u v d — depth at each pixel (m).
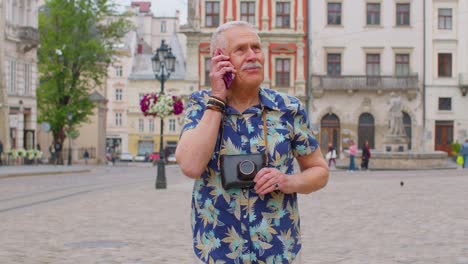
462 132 57.62
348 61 58.16
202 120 3.58
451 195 17.88
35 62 52.81
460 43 57.78
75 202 17.06
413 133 57.84
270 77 57.94
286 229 3.64
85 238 10.48
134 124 93.44
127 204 16.44
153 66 24.06
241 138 3.64
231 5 57.53
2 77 47.16
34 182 27.11
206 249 3.63
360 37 58.12
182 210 14.88
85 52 54.91
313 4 58.06
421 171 36.44
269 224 3.60
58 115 54.88
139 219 13.08
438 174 31.05
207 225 3.63
